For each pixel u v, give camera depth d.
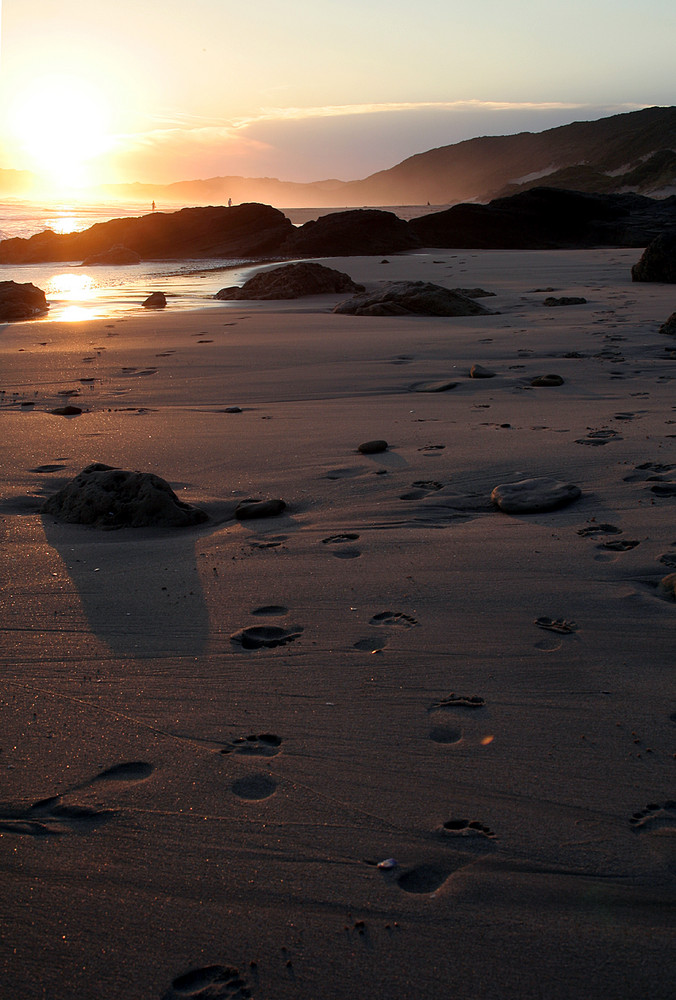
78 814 2.19
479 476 5.22
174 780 2.33
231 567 3.91
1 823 2.15
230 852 2.04
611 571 3.72
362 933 1.80
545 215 42.31
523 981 1.68
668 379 8.17
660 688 2.78
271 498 4.94
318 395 7.97
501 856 2.02
